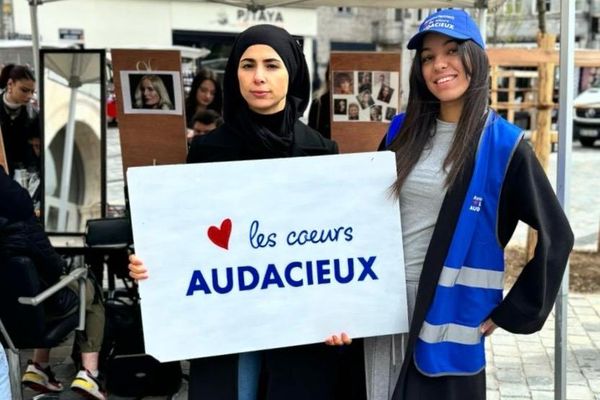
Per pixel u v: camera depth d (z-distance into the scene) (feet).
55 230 14.51
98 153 14.38
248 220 6.97
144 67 13.47
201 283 6.98
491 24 43.62
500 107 25.29
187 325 7.00
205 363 7.39
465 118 6.65
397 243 7.13
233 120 7.30
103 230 12.00
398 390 6.90
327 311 7.16
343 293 7.16
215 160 7.33
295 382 7.42
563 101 9.30
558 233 6.53
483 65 6.64
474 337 6.76
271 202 6.98
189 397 7.46
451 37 6.52
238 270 7.02
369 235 7.11
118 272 13.28
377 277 7.16
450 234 6.65
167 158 13.93
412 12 96.22
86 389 11.68
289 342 7.15
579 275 19.99
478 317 6.74
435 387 6.84
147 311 6.94
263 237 7.01
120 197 16.24
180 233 6.90
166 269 6.93
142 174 6.80
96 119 14.34
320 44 96.63
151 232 6.86
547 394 12.47
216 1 18.57
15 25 52.70
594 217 28.68
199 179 6.87
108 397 12.21
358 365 7.79
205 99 17.20
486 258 6.69
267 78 6.85
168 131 13.76
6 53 25.26
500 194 6.59
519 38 47.39
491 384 12.88
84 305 11.03
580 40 77.92
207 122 14.56
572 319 16.44
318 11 94.38
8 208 9.50
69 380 13.08
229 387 7.42
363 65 14.37
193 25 62.90
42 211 14.33
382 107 14.51
